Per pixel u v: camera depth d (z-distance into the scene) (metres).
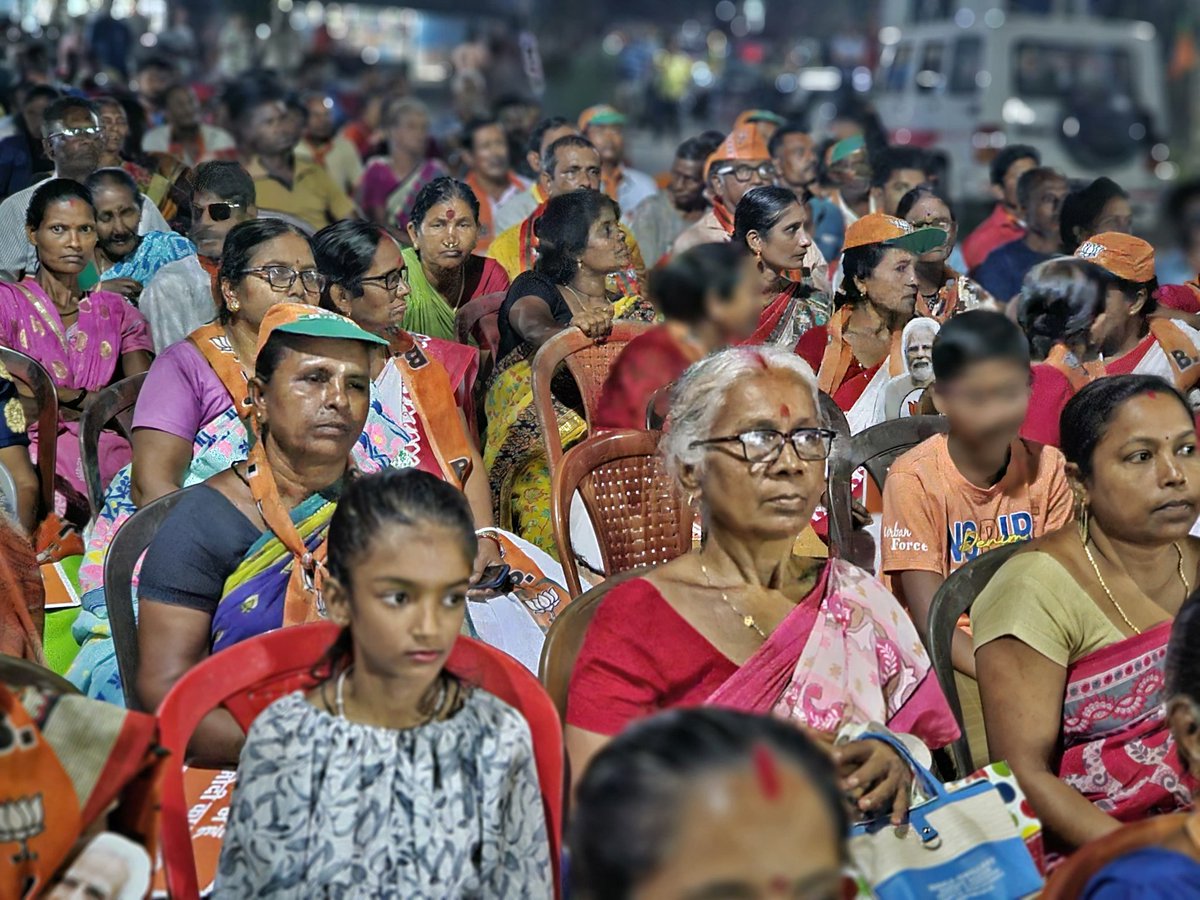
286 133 9.69
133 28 20.53
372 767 2.25
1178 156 16.67
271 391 2.96
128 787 2.17
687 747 1.56
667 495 4.07
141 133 8.93
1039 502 3.68
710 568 2.79
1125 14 19.86
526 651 3.68
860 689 2.68
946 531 3.63
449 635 2.26
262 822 2.25
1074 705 2.83
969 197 18.75
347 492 2.31
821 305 5.43
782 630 2.66
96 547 4.02
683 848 1.51
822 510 4.21
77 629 3.79
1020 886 2.42
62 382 5.31
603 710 2.67
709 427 2.71
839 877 1.58
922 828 2.46
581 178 7.54
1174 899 1.90
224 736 2.68
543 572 4.02
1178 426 2.76
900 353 4.74
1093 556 2.88
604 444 4.02
